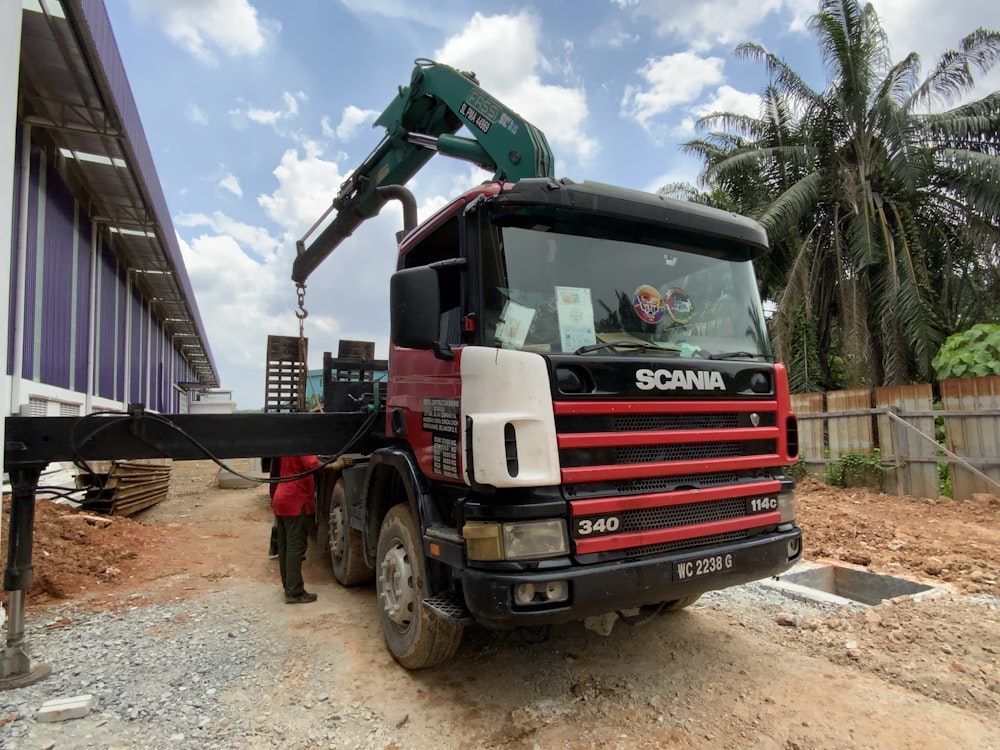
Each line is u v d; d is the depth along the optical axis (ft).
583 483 10.43
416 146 22.00
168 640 14.88
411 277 11.14
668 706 11.37
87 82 31.32
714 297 13.23
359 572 18.67
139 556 22.61
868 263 43.45
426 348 11.32
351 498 18.30
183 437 15.02
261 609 17.19
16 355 33.30
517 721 10.96
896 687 12.00
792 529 12.71
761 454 12.60
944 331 46.32
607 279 12.00
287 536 17.88
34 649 14.35
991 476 27.48
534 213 11.53
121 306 56.95
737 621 15.52
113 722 11.08
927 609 15.60
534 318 11.20
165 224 51.49
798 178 51.60
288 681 12.65
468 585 10.03
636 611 12.23
